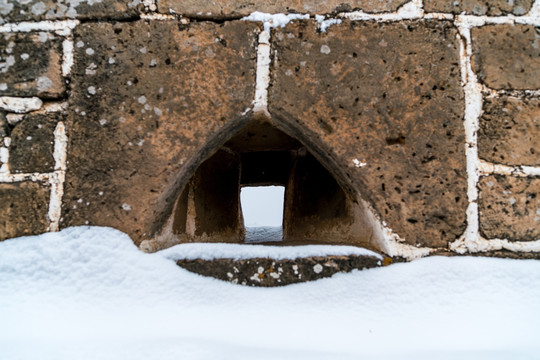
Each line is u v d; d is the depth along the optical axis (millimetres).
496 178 1397
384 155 1397
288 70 1431
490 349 1065
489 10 1494
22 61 1445
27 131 1411
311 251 1351
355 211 1584
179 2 1471
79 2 1472
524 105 1444
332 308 1226
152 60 1435
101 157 1393
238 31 1453
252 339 1098
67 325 1131
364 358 1014
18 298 1204
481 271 1295
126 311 1188
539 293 1248
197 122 1404
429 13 1479
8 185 1382
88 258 1294
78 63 1440
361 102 1418
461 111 1426
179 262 1312
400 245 1365
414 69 1439
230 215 2082
